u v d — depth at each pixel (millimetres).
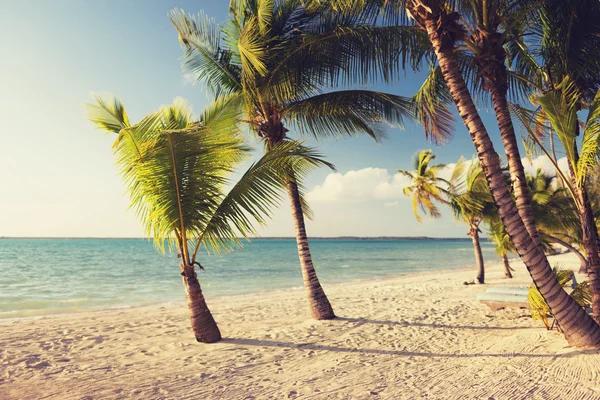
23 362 5934
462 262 43281
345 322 8758
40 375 5270
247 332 8023
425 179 18125
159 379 5023
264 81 8180
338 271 30562
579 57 6281
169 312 11203
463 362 5285
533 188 22969
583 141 4926
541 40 6836
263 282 22391
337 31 7551
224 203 6840
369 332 7703
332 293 15406
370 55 7527
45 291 18062
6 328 8695
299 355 6125
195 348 6730
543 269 5066
